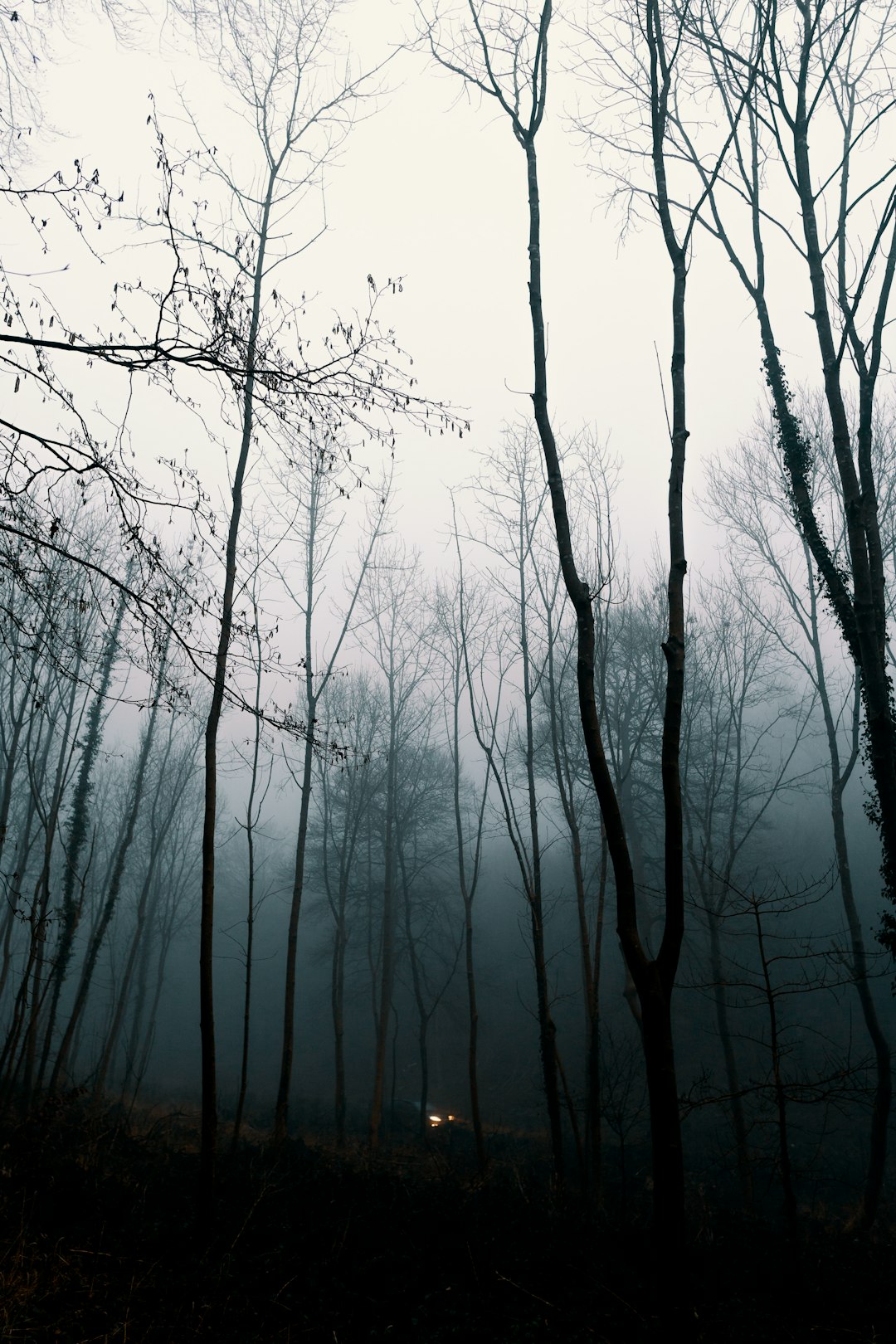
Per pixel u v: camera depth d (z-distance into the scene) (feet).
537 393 20.16
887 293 27.37
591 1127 39.32
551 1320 18.84
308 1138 65.46
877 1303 21.81
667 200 21.06
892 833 26.23
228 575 29.37
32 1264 19.02
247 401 22.40
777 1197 48.67
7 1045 34.68
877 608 28.19
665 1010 15.11
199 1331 17.20
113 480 17.12
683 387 19.62
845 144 33.40
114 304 16.02
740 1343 18.21
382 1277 21.17
